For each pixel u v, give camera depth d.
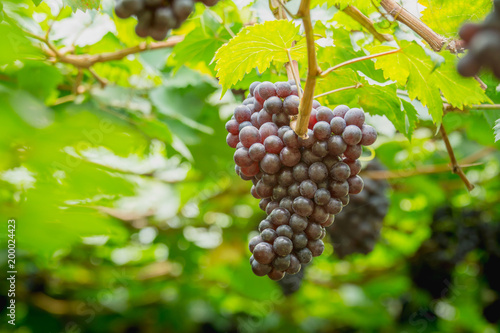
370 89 0.93
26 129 0.58
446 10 0.87
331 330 2.57
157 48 1.17
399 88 1.04
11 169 0.64
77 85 1.18
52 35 1.12
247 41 0.81
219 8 1.12
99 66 1.28
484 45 0.52
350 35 1.01
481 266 1.86
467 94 0.87
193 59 1.10
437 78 0.86
